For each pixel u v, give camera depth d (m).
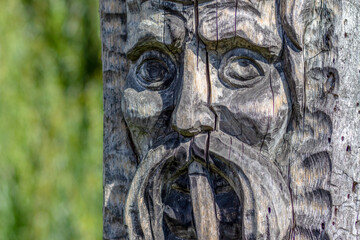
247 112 2.34
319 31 2.42
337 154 2.42
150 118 2.44
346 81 2.44
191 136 2.37
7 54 6.08
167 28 2.40
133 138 2.57
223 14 2.35
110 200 2.65
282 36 2.38
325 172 2.41
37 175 6.05
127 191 2.58
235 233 2.34
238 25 2.33
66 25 6.53
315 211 2.40
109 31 2.68
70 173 6.14
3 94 6.02
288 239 2.37
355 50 2.48
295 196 2.41
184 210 2.40
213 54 2.40
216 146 2.33
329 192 2.40
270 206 2.29
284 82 2.39
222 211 2.36
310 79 2.42
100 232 5.86
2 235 5.86
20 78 6.09
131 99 2.47
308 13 2.39
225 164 2.33
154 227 2.38
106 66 2.69
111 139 2.67
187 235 2.40
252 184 2.29
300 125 2.42
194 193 2.33
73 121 6.28
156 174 2.39
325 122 2.41
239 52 2.38
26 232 5.96
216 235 2.33
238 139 2.37
